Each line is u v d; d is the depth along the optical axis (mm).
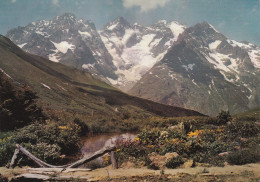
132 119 56188
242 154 11938
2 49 159000
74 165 10422
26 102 27266
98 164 14336
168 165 11852
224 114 32562
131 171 10070
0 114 24312
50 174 9430
